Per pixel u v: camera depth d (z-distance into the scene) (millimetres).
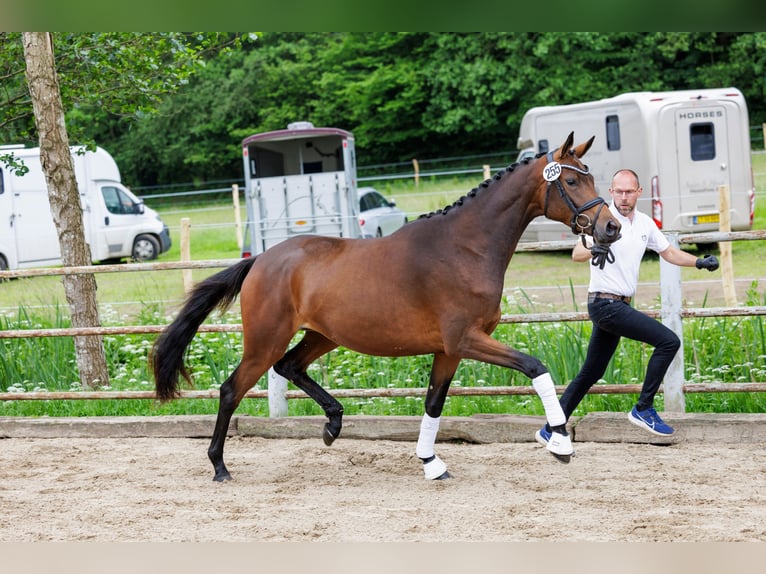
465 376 8039
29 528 4965
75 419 7617
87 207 20219
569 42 30094
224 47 10820
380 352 5715
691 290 12922
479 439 6863
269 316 5895
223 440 6082
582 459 6262
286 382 7449
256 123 36250
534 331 8617
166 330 6211
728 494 5254
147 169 37156
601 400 7488
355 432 7145
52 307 11969
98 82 10281
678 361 6773
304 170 19828
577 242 6199
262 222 18578
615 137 17484
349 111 35219
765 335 8289
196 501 5508
